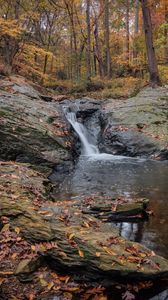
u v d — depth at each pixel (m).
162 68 21.89
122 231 5.64
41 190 6.87
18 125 9.82
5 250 4.36
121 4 30.52
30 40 24.17
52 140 10.05
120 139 11.62
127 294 4.01
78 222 5.16
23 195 6.08
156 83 16.89
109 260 4.24
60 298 3.87
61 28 35.03
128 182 8.46
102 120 13.09
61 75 35.31
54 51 34.53
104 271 4.12
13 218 4.88
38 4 24.08
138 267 4.21
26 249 4.39
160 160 10.81
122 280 4.16
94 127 13.19
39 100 12.80
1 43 22.12
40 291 3.93
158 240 5.33
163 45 22.31
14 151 9.34
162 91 14.63
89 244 4.48
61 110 12.63
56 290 3.97
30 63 23.31
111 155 11.48
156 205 6.78
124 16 35.28
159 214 6.32
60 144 10.16
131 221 6.03
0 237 4.55
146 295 4.02
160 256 4.64
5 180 6.80
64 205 6.08
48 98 14.23
